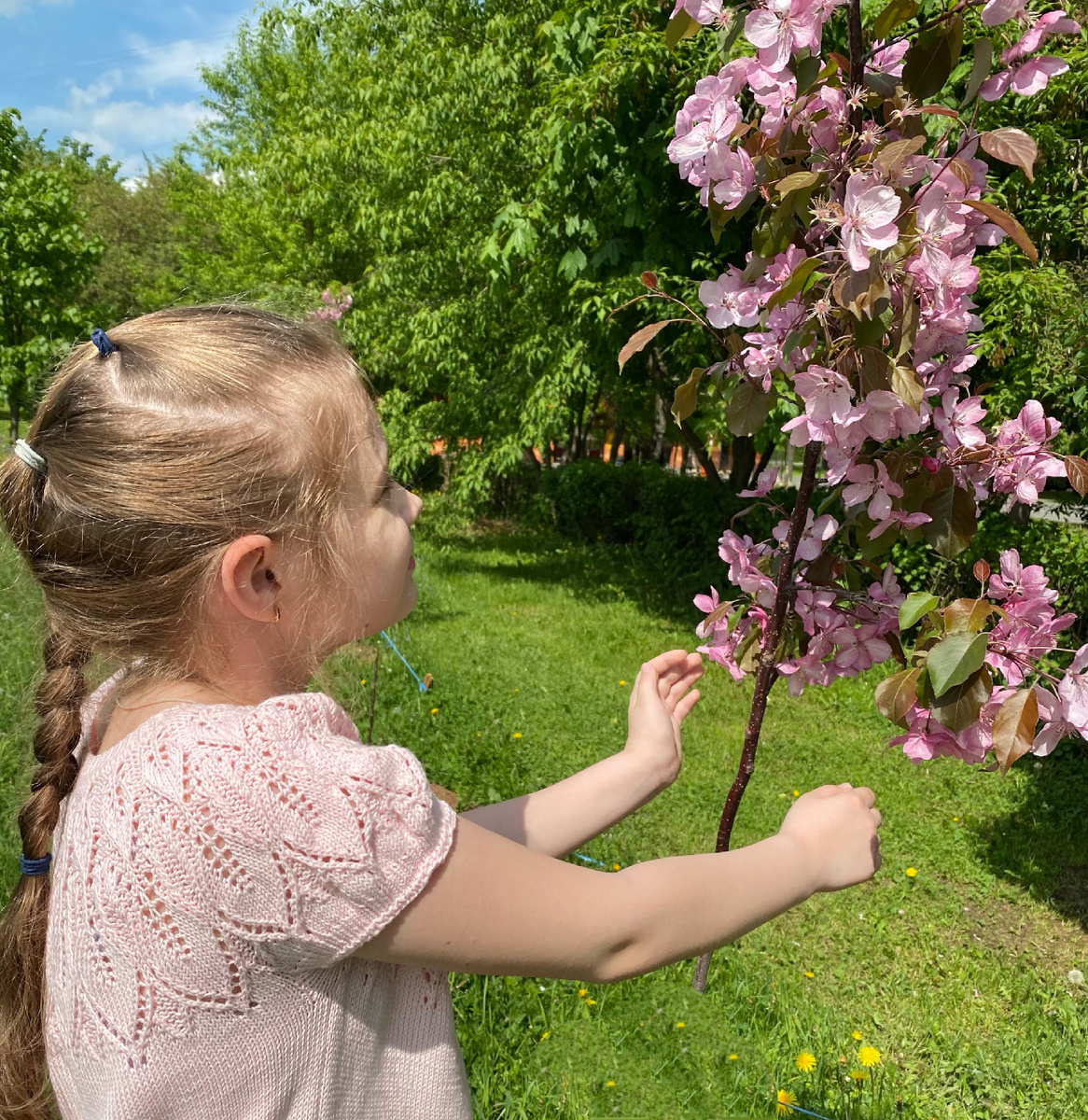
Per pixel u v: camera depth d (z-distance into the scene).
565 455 17.47
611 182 6.48
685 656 1.07
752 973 2.96
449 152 8.70
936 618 1.13
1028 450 1.24
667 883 0.69
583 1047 2.26
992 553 5.15
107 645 0.70
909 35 1.18
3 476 0.74
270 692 0.73
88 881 0.60
